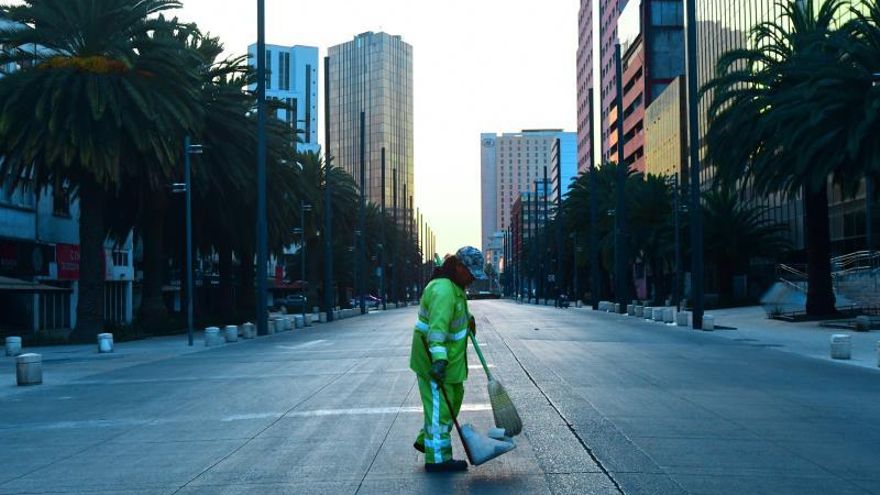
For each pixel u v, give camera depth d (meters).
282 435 9.76
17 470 8.42
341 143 184.50
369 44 181.38
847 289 41.34
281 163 43.78
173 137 32.44
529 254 138.75
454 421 7.45
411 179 191.25
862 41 32.03
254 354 24.09
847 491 6.89
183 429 10.58
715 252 55.50
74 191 44.81
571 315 50.69
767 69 34.88
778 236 57.66
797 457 8.17
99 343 28.05
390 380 15.13
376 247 90.38
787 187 34.66
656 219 63.12
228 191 41.38
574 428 9.67
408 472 7.57
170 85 32.75
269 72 37.03
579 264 84.25
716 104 35.50
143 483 7.59
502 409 7.28
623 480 7.18
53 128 29.67
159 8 33.28
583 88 166.50
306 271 79.06
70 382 18.06
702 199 59.66
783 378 15.48
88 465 8.52
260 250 35.81
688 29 34.47
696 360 18.98
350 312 62.12
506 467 7.68
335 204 68.06
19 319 42.69
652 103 96.81
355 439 9.33
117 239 44.59
